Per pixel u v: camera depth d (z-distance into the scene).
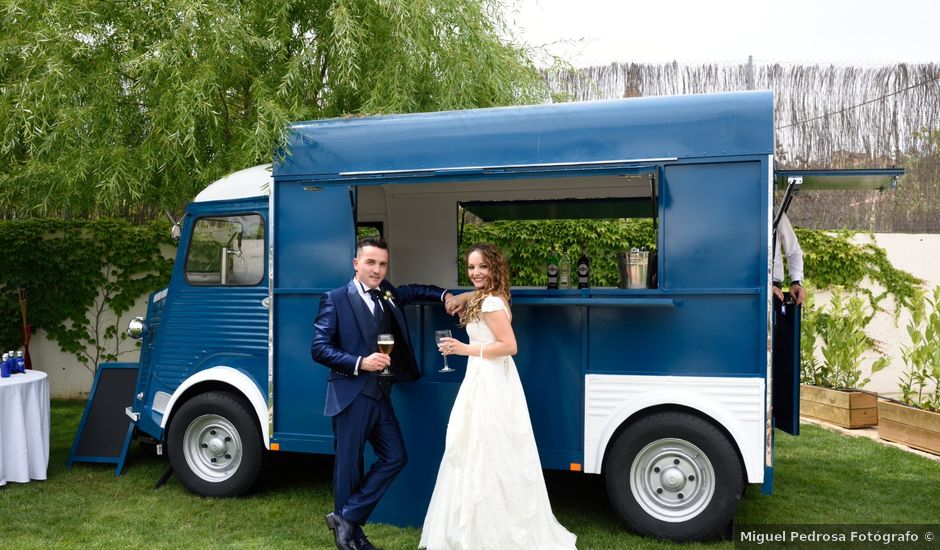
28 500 4.30
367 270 3.42
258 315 4.34
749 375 3.44
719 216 3.48
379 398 3.37
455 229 5.38
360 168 4.01
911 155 7.49
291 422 4.16
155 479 4.79
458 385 3.88
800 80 7.63
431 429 3.91
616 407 3.62
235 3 4.94
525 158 3.72
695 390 3.50
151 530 3.80
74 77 4.55
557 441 3.74
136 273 7.59
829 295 7.54
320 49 5.40
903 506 4.17
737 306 3.46
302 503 4.31
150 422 4.64
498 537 3.18
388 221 5.45
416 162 3.90
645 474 3.64
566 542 3.40
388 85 5.18
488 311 3.24
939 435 5.27
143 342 4.89
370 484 3.33
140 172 4.59
